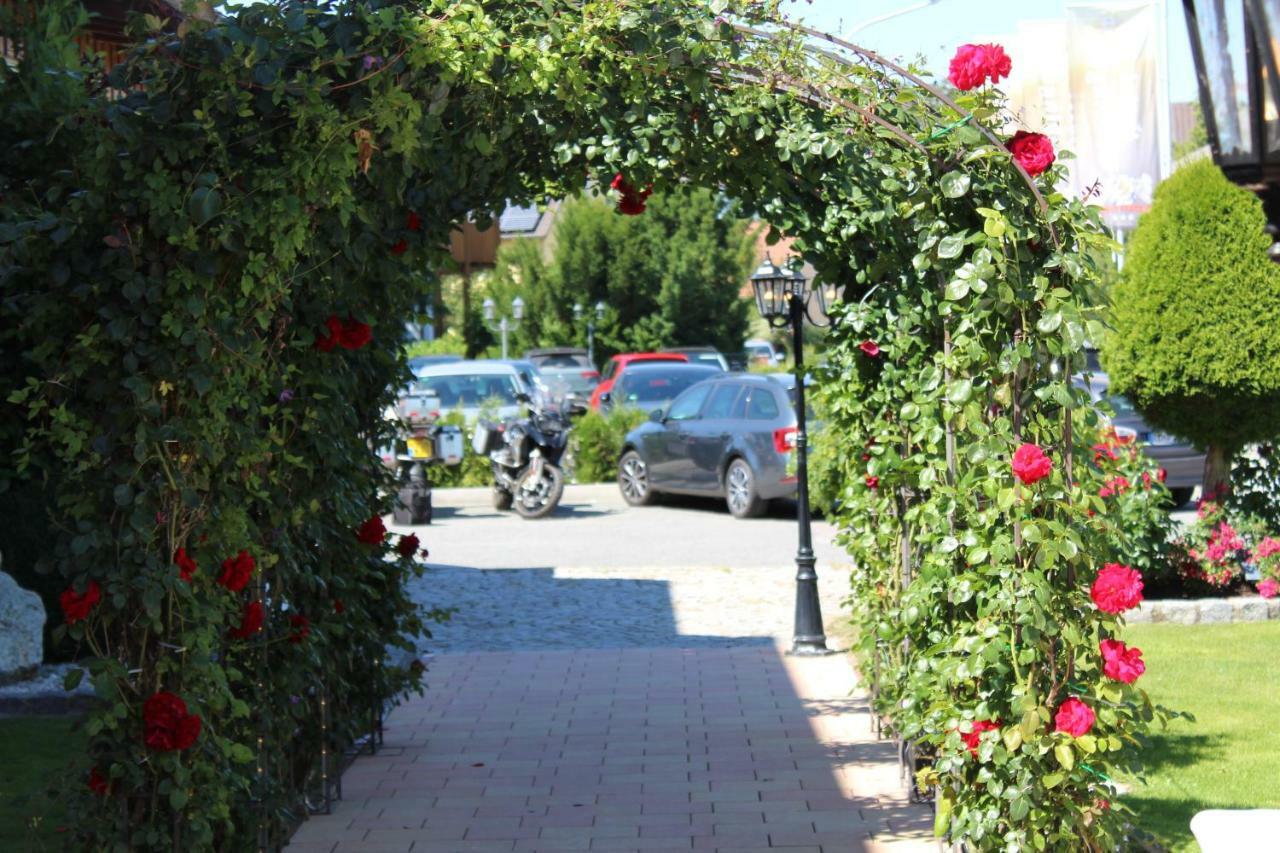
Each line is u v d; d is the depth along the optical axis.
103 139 4.36
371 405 7.46
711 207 42.56
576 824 6.50
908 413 5.73
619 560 15.17
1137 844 5.59
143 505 4.58
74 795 4.79
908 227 5.58
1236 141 6.53
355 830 6.46
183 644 4.73
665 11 4.98
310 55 4.52
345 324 6.18
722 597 12.83
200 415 4.71
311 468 6.14
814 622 10.38
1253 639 9.55
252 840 5.48
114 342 4.54
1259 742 7.11
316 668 6.55
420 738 8.13
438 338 35.91
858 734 8.03
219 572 5.04
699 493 18.92
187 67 4.41
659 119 5.46
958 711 5.19
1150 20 18.22
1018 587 4.92
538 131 5.68
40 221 4.36
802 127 5.31
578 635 11.38
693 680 9.57
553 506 18.83
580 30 4.93
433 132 4.95
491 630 11.62
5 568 9.55
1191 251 10.88
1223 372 10.77
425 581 13.87
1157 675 8.55
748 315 43.03
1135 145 18.36
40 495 9.57
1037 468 4.77
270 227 4.66
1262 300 10.77
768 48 5.25
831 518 8.44
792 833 6.30
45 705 8.49
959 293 4.87
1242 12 6.39
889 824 6.39
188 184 4.43
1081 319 4.81
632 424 22.16
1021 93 18.36
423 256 6.44
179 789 4.75
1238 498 11.17
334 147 4.61
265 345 5.27
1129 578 4.80
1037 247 5.01
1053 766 5.04
